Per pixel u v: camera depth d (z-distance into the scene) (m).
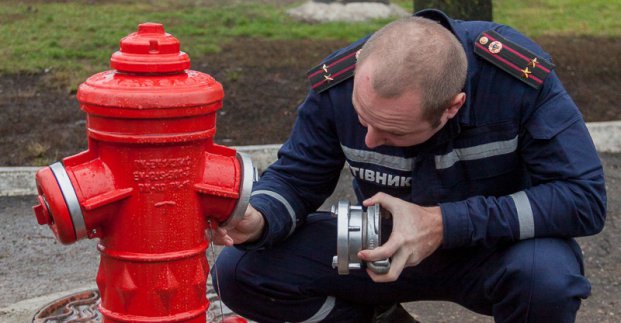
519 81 2.43
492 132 2.46
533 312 2.43
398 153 2.53
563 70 7.82
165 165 1.95
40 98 6.59
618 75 7.73
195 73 2.02
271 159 5.39
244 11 10.59
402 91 2.17
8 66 7.27
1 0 10.70
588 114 6.59
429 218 2.38
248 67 7.64
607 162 5.60
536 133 2.43
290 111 6.47
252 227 2.47
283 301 2.71
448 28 2.49
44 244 4.26
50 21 9.37
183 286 2.04
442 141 2.44
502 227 2.40
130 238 1.98
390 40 2.22
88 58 7.75
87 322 3.29
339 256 2.33
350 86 2.55
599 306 3.62
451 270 2.60
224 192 2.03
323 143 2.64
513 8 11.27
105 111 1.90
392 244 2.30
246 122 6.20
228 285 2.72
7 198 4.84
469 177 2.53
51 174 1.91
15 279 3.85
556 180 2.44
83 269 3.99
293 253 2.68
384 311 2.79
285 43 8.74
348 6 10.41
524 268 2.40
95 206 1.92
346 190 5.05
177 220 1.99
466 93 2.41
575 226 2.43
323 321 2.76
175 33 8.96
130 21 9.59
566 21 10.41
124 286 2.01
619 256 4.16
